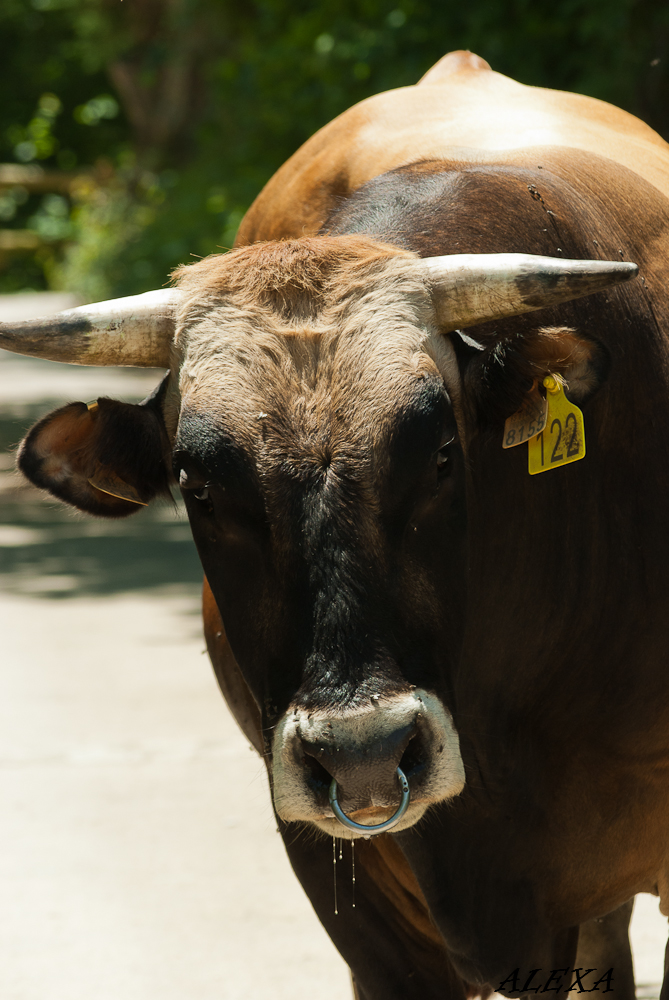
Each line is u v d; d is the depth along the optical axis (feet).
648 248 19.15
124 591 50.44
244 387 15.21
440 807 17.26
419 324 15.81
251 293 16.05
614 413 17.48
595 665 17.72
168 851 28.17
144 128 152.66
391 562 14.42
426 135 21.79
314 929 24.66
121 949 23.81
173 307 16.76
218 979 22.68
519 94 24.08
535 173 18.85
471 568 17.06
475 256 16.19
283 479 14.56
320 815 13.99
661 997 18.13
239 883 26.63
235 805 30.55
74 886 26.50
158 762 33.04
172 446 17.12
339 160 22.39
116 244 137.90
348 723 13.56
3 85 223.92
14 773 32.40
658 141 23.86
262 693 14.97
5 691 38.40
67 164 224.33
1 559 57.16
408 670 14.20
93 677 39.58
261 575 14.79
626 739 17.71
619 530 17.58
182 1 121.19
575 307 17.46
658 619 17.51
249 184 95.91
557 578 17.63
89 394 92.63
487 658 17.56
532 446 16.75
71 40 211.20
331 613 14.08
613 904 18.81
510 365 16.06
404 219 17.98
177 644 42.98
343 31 75.92
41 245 194.80
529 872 18.02
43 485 17.31
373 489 14.47
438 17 65.10
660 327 18.31
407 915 18.37
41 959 23.49
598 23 50.16
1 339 16.43
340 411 14.87
